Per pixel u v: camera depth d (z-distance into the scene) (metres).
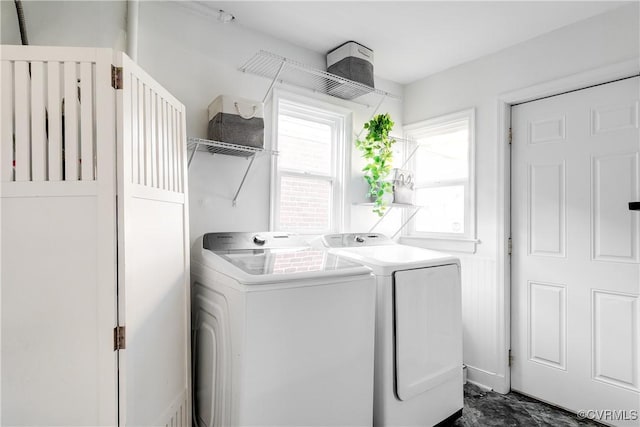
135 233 1.15
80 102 1.06
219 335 1.43
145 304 1.21
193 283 1.75
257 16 2.06
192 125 1.97
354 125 2.73
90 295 1.05
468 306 2.55
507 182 2.39
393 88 3.02
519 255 2.35
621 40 1.89
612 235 1.96
